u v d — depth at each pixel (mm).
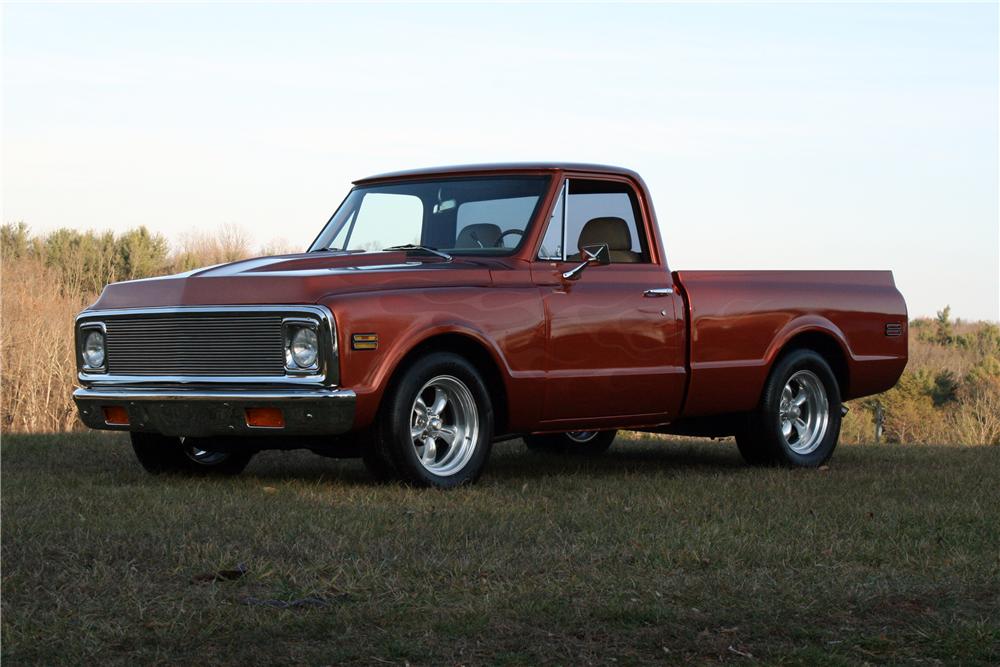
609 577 4406
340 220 8086
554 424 7371
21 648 3465
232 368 6555
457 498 6289
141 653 3443
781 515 5887
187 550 4656
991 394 65750
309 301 6340
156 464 7375
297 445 6809
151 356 6855
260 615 3812
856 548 5062
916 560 4848
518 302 7082
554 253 7441
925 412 67688
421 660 3473
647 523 5586
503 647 3598
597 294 7488
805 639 3775
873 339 9219
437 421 6859
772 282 8539
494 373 7074
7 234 56188
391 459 6582
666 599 4141
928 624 3941
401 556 4699
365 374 6387
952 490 7070
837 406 8906
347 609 3900
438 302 6727
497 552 4797
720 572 4523
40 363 45531
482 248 7430
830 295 8922
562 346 7285
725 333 8180
